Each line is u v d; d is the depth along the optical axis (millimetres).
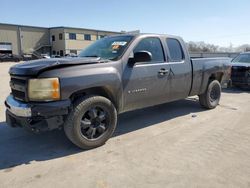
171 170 3500
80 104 3953
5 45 53062
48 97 3674
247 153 4027
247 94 9375
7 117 4270
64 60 4039
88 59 4145
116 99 4410
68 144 4414
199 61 6051
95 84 4016
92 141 4164
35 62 4109
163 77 5094
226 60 7066
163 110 6668
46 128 3785
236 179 3271
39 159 3865
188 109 6781
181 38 5699
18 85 3930
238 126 5355
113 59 4441
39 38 58000
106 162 3748
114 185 3156
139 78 4660
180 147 4258
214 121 5719
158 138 4676
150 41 5020
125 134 4898
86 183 3205
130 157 3904
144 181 3240
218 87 6805
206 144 4383
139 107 4902
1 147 4316
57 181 3254
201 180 3250
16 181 3258
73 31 58469
